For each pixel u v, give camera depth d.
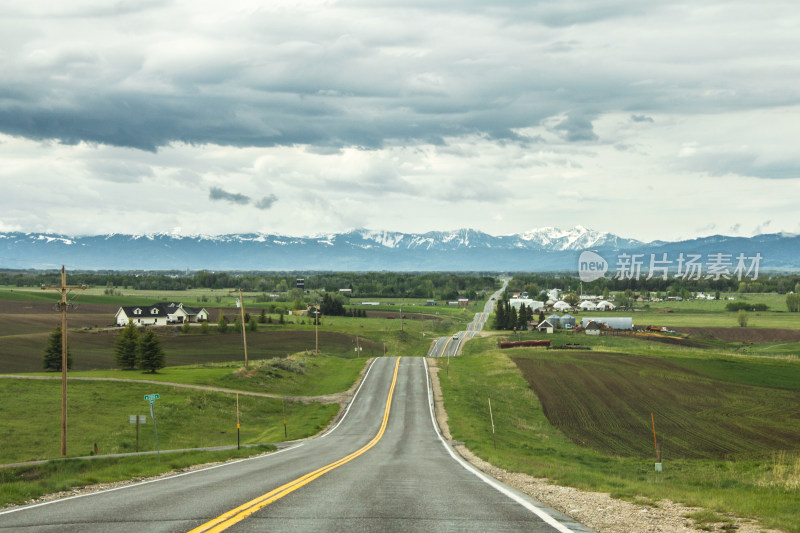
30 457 44.94
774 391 76.75
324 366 107.06
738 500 17.05
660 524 13.12
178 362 107.50
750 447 53.22
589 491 19.38
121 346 92.38
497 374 92.06
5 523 12.87
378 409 70.75
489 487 18.44
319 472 22.80
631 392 77.25
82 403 65.31
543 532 11.34
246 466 27.23
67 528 11.95
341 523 12.05
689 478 29.34
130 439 52.69
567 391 78.56
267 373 88.81
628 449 53.06
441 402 74.12
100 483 22.20
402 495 16.20
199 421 63.06
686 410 68.12
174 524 12.02
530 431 59.53
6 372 87.12
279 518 12.55
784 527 12.57
